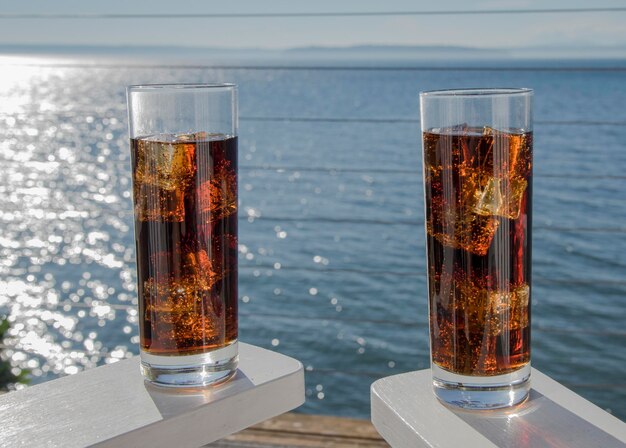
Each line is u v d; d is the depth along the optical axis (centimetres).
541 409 68
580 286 1263
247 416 75
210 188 72
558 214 1538
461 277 66
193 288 73
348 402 996
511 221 65
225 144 73
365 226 1716
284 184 2005
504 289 66
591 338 970
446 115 65
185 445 71
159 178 71
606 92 1677
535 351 945
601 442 62
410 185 1948
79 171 1509
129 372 81
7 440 67
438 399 71
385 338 1179
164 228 72
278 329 1215
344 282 1419
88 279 1241
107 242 1378
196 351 74
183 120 71
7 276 1177
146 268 74
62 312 1128
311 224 1741
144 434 68
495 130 64
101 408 72
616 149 1644
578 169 1628
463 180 64
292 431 172
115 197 1520
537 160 1678
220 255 74
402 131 2147
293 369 79
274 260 1566
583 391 860
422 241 1634
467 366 67
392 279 1435
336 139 2228
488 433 64
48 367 976
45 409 73
